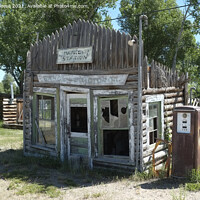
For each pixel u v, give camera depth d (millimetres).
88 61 7898
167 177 6906
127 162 7348
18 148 11461
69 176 7332
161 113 8453
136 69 7191
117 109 7719
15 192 6086
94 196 5699
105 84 7652
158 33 29438
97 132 7855
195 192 5602
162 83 8469
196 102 13383
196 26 23844
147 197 5504
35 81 9500
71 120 8711
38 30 27219
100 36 7816
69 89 8383
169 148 7141
